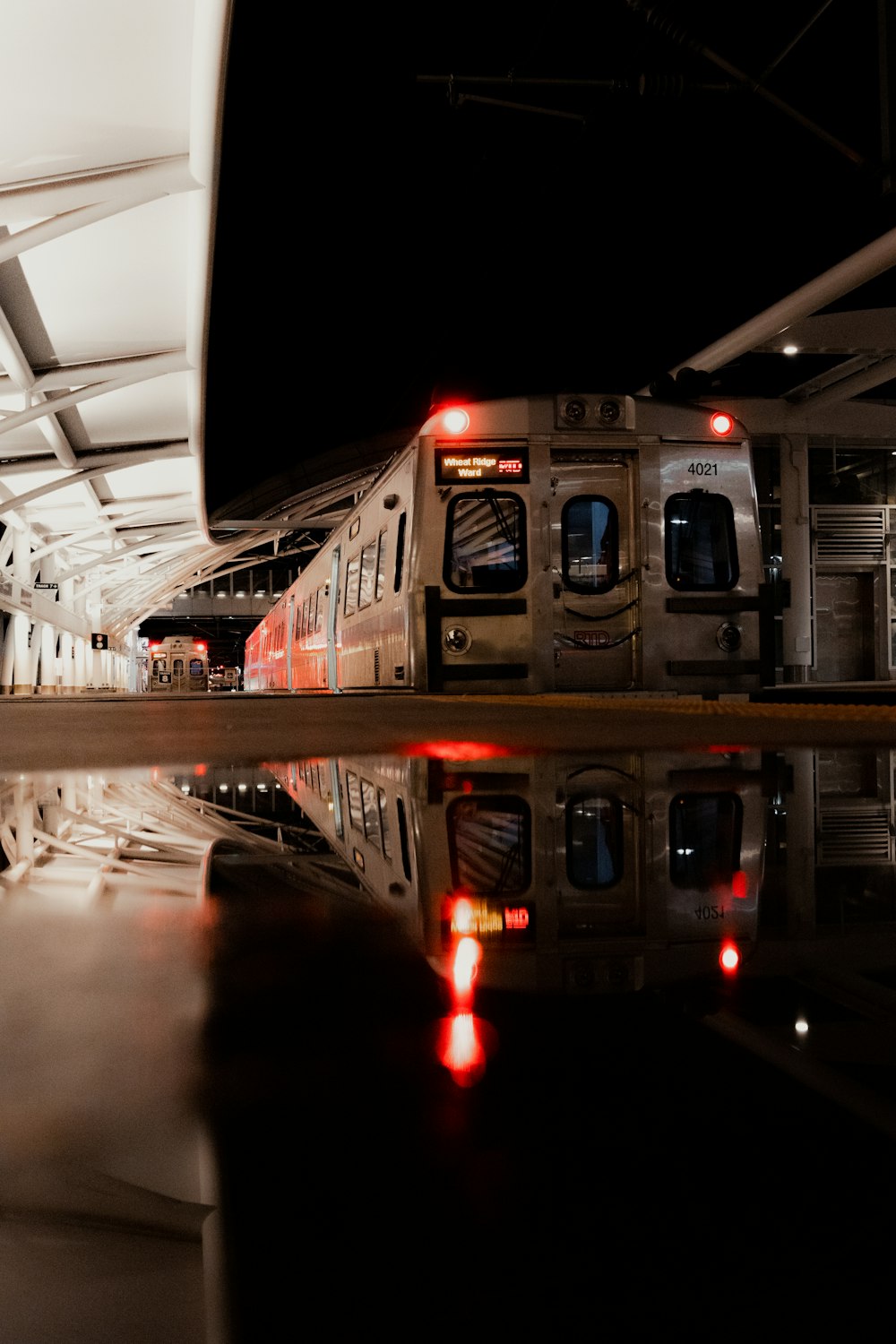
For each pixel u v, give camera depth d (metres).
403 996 0.61
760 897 0.99
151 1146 0.39
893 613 25.66
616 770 2.46
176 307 19.53
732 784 2.12
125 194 14.10
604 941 0.78
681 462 9.18
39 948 0.76
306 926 0.85
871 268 15.84
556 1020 0.56
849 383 22.06
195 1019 0.56
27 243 14.41
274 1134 0.38
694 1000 0.59
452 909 0.92
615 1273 0.29
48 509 33.53
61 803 1.89
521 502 9.08
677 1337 0.26
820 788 2.02
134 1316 0.28
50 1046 0.51
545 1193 0.33
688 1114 0.40
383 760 2.86
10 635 32.06
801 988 0.63
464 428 9.03
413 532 9.08
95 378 20.91
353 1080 0.45
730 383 24.59
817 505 25.11
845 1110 0.41
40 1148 0.37
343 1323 0.27
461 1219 0.31
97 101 12.82
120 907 0.93
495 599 9.02
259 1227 0.31
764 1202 0.33
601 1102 0.42
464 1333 0.26
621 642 9.17
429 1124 0.40
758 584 9.24
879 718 5.11
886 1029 0.54
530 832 1.47
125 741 4.10
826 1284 0.28
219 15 10.64
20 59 11.88
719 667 9.12
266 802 1.89
